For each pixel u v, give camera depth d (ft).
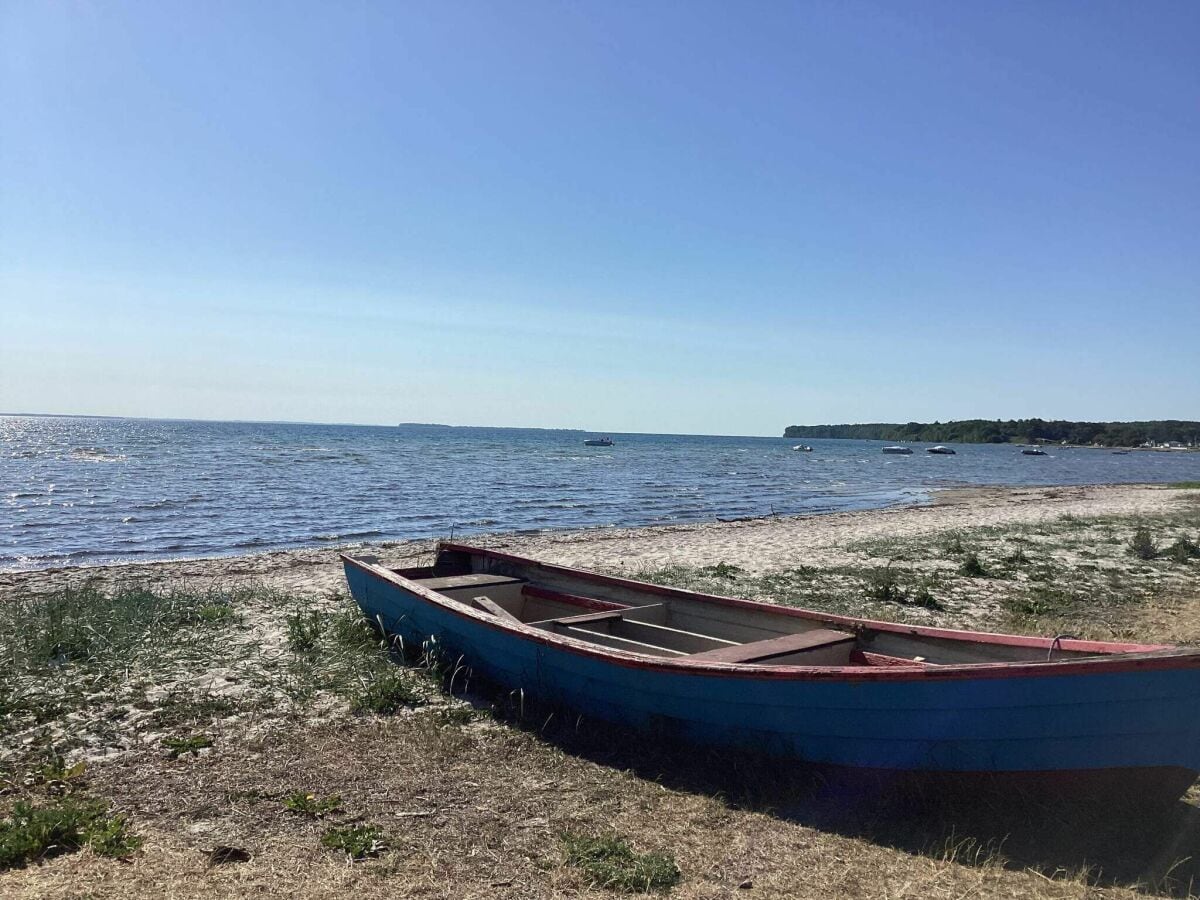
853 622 23.40
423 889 14.08
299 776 19.03
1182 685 14.98
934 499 125.39
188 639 31.01
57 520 80.64
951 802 17.25
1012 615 38.06
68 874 14.03
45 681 25.76
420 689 25.41
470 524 84.53
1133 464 311.88
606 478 157.58
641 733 20.90
